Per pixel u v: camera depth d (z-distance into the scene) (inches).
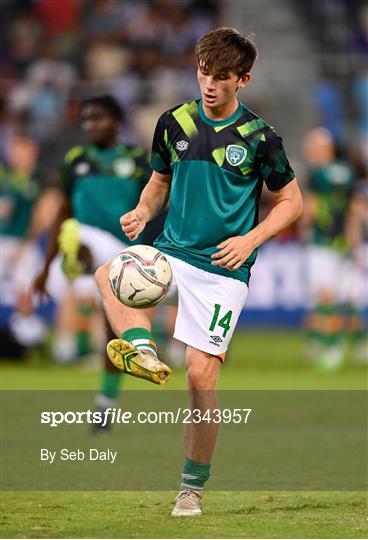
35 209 2257.6
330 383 1759.4
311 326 2054.6
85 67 3080.7
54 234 1389.0
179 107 807.1
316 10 3164.4
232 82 775.7
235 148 785.6
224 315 788.6
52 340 2390.5
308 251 2107.5
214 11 3208.7
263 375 1863.9
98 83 2797.7
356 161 2149.4
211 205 789.2
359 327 2188.7
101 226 1387.8
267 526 730.8
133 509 807.7
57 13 3208.7
